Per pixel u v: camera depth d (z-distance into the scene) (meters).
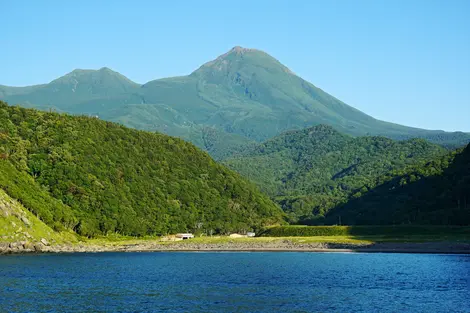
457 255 197.88
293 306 102.12
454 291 117.19
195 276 142.62
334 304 104.00
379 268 159.75
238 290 119.56
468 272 148.12
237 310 98.44
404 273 147.12
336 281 133.00
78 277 136.50
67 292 113.94
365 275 143.62
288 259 193.00
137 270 155.75
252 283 129.88
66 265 162.75
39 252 198.50
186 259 194.75
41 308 97.69
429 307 100.75
